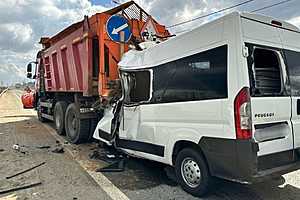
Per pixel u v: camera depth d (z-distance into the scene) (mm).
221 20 4195
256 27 4219
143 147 5684
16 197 4688
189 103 4613
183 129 4730
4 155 7227
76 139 8484
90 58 8000
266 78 4465
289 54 4715
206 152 4352
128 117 6086
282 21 4684
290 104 4543
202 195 4652
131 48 7762
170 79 5020
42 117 13430
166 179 5527
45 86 12445
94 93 8047
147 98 5562
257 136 4039
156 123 5336
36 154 7352
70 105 9008
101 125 7160
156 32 9008
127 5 8508
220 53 4172
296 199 4621
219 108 4141
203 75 4402
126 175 5758
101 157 6977
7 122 13602
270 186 5156
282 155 4367
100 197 4684
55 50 10523
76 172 5926
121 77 6273
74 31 8805
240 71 3936
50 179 5512
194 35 4598
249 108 3914
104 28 7703
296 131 4570
